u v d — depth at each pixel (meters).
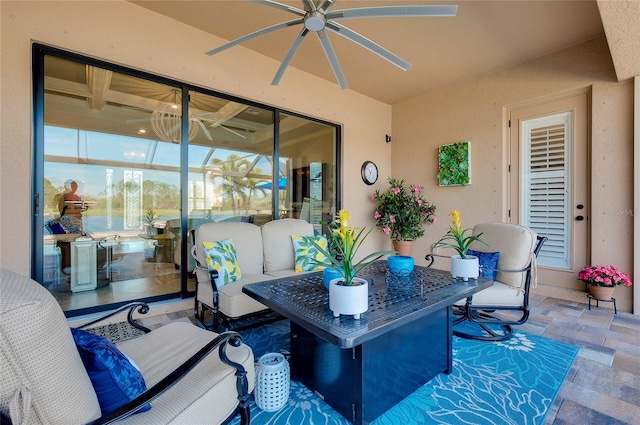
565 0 2.62
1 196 2.23
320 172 4.61
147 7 2.81
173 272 3.56
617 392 1.70
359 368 1.45
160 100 3.49
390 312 1.47
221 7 2.80
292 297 1.72
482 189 4.19
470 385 1.78
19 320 0.68
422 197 4.86
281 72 2.51
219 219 4.07
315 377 1.71
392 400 1.59
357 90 4.68
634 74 2.92
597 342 2.32
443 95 4.60
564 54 3.45
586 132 3.37
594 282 3.08
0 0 2.21
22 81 2.29
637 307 2.95
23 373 0.69
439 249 4.67
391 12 1.75
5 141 2.23
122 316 2.82
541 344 2.29
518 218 3.92
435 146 4.71
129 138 3.78
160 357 1.35
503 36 3.19
